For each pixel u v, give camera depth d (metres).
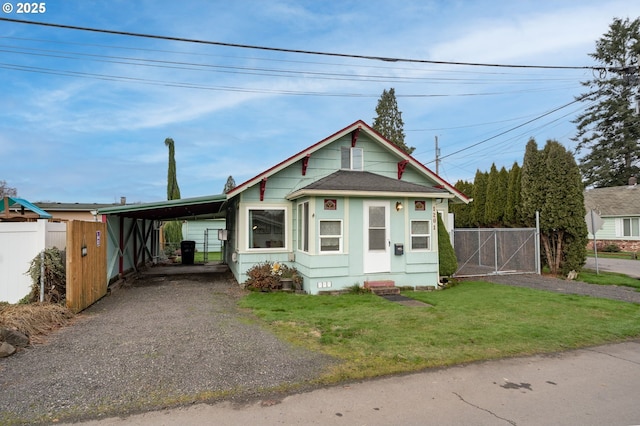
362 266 10.41
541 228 14.16
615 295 9.98
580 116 37.44
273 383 4.14
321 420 3.36
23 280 7.27
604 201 30.11
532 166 14.62
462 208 24.95
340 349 5.27
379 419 3.38
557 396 3.91
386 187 10.57
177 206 10.88
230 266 15.43
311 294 9.91
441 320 6.98
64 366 4.56
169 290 10.62
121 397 3.76
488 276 13.57
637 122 34.06
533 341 5.77
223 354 5.02
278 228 11.65
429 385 4.15
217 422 3.30
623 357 5.17
